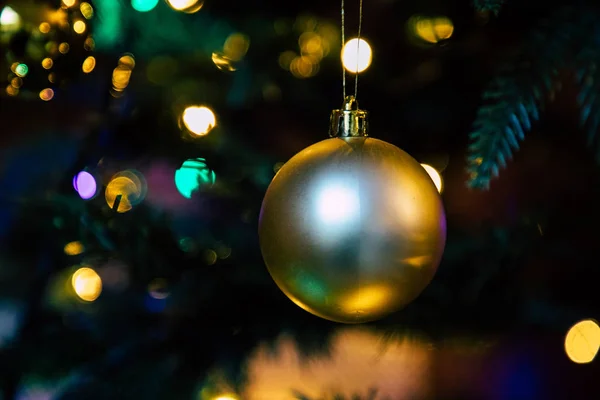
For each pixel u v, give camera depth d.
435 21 0.62
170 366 0.57
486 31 0.59
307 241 0.43
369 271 0.43
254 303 0.59
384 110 0.63
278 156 0.65
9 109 0.74
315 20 0.68
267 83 0.67
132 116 0.65
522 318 0.57
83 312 0.60
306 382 1.02
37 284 0.61
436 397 0.95
